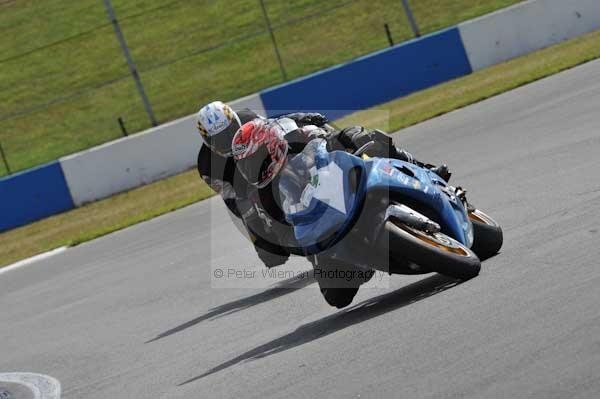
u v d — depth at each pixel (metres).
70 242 59.91
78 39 120.25
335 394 17.45
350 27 104.12
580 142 38.84
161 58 111.06
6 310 44.38
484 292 21.50
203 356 25.34
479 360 16.73
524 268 22.67
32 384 28.52
